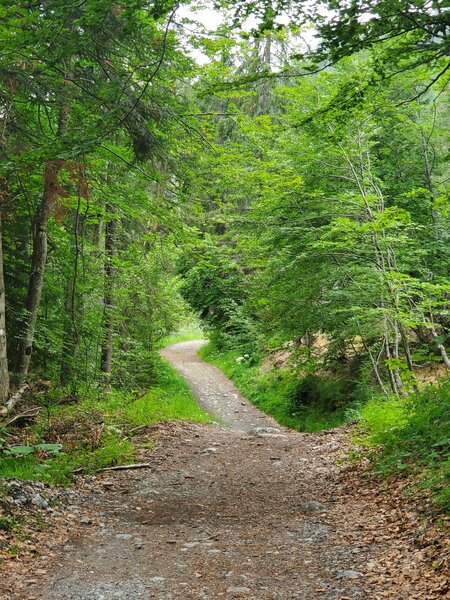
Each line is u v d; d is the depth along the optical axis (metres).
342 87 7.25
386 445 8.38
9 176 10.41
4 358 9.51
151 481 8.65
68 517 6.41
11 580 4.62
